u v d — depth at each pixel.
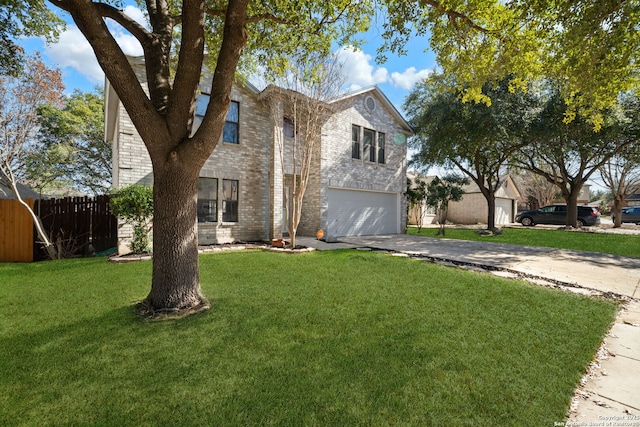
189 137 4.04
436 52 6.47
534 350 3.01
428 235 14.38
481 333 3.37
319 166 12.16
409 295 4.68
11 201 8.44
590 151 15.20
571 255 8.74
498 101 11.66
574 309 4.25
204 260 7.19
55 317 3.70
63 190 20.53
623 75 5.03
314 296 4.57
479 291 4.94
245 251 8.79
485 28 5.72
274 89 9.91
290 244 9.21
